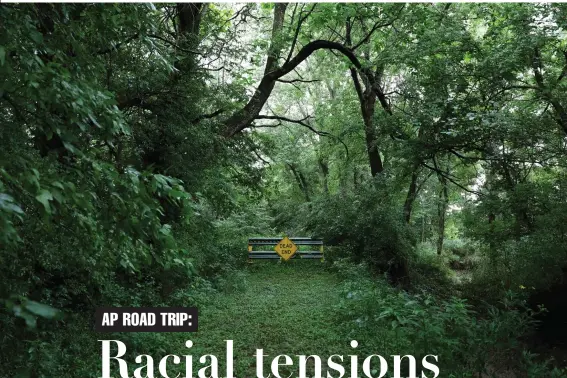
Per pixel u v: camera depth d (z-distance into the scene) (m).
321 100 29.09
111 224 3.63
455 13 15.90
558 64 14.17
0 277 4.32
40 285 7.46
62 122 3.81
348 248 19.38
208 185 14.18
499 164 14.77
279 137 28.27
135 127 10.47
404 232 18.00
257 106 15.41
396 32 17.12
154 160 12.29
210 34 12.00
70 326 7.42
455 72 14.20
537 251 13.50
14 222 3.51
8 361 5.54
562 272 14.51
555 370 7.06
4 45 3.41
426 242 29.86
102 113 3.80
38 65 3.59
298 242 20.12
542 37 12.45
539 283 14.27
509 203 14.40
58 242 4.84
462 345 7.20
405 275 18.17
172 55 9.77
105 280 8.08
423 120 13.86
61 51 4.13
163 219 11.15
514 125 12.74
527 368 7.25
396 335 7.14
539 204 14.30
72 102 3.41
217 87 12.44
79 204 3.04
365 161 24.41
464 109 13.58
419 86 15.28
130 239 3.95
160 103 11.36
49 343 6.68
